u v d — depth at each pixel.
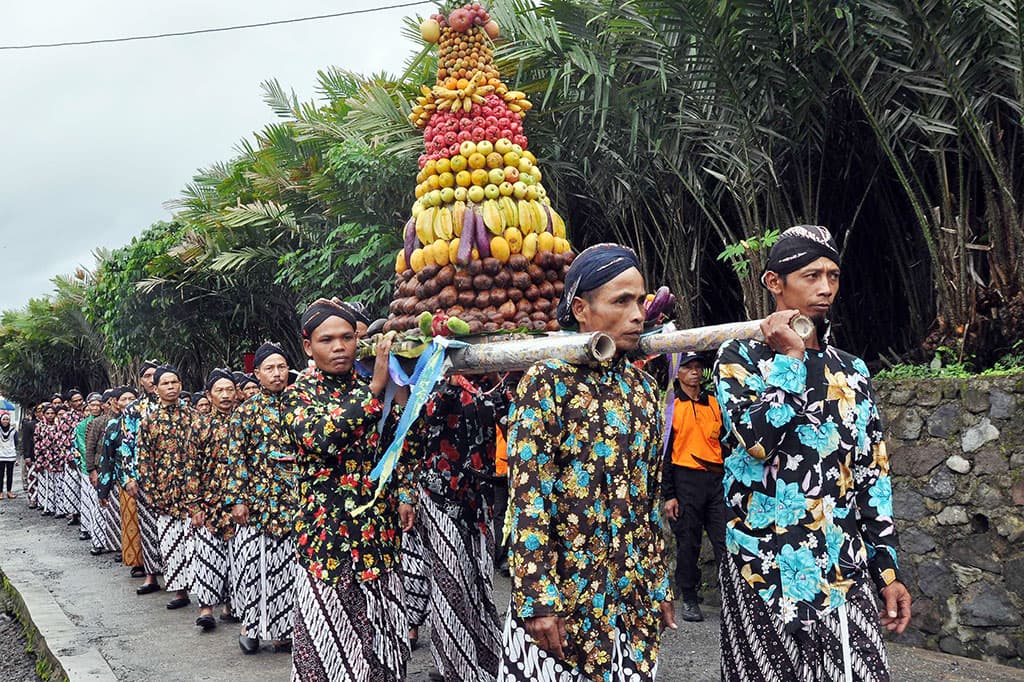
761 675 2.88
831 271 2.92
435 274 4.58
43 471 16.66
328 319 3.84
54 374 31.19
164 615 7.64
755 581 2.87
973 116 5.58
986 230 6.22
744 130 6.36
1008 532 5.13
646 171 7.30
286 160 11.68
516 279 4.47
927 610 5.49
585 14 6.70
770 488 2.86
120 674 5.79
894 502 5.65
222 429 7.03
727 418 2.86
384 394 3.70
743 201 6.70
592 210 8.36
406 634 3.88
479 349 3.35
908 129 6.33
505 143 4.69
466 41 4.93
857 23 5.86
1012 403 5.15
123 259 16.56
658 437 3.03
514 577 2.75
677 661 5.52
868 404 2.93
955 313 6.04
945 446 5.43
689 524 6.26
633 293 2.91
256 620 6.22
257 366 6.20
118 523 11.28
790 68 6.14
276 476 5.79
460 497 4.69
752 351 2.91
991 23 5.41
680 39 6.25
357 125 8.79
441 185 4.70
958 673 4.97
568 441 2.81
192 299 15.16
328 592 3.65
